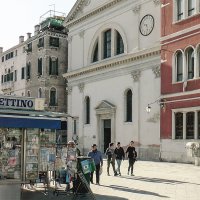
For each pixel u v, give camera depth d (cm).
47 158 1295
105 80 3531
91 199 1241
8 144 1200
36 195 1320
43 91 4528
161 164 2527
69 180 1309
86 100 3828
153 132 2914
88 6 3856
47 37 4569
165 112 2795
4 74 5775
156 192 1382
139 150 3042
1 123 1092
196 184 1584
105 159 3045
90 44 3803
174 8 2759
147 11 3083
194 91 2539
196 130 2512
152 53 2962
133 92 3158
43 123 1163
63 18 4756
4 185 1087
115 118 3356
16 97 1188
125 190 1434
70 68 4116
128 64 3228
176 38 2722
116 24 3438
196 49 2547
